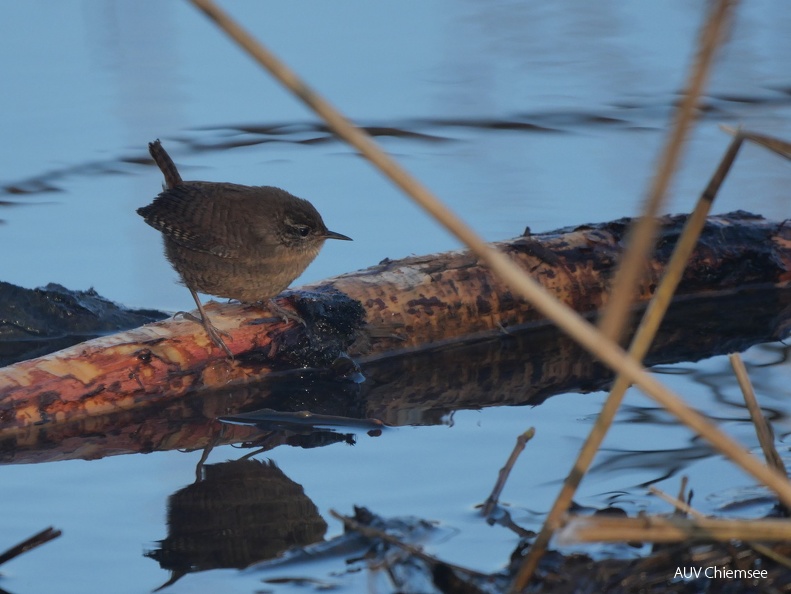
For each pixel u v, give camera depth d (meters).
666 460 8.84
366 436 9.72
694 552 7.09
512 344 12.45
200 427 10.11
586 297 12.91
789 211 14.27
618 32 19.45
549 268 12.75
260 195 12.05
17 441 9.77
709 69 4.98
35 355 12.05
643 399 10.38
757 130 16.45
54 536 7.45
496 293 12.50
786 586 6.81
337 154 16.98
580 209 14.44
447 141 17.08
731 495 8.16
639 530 5.58
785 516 7.73
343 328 11.66
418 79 18.88
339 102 18.16
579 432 9.56
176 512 8.20
